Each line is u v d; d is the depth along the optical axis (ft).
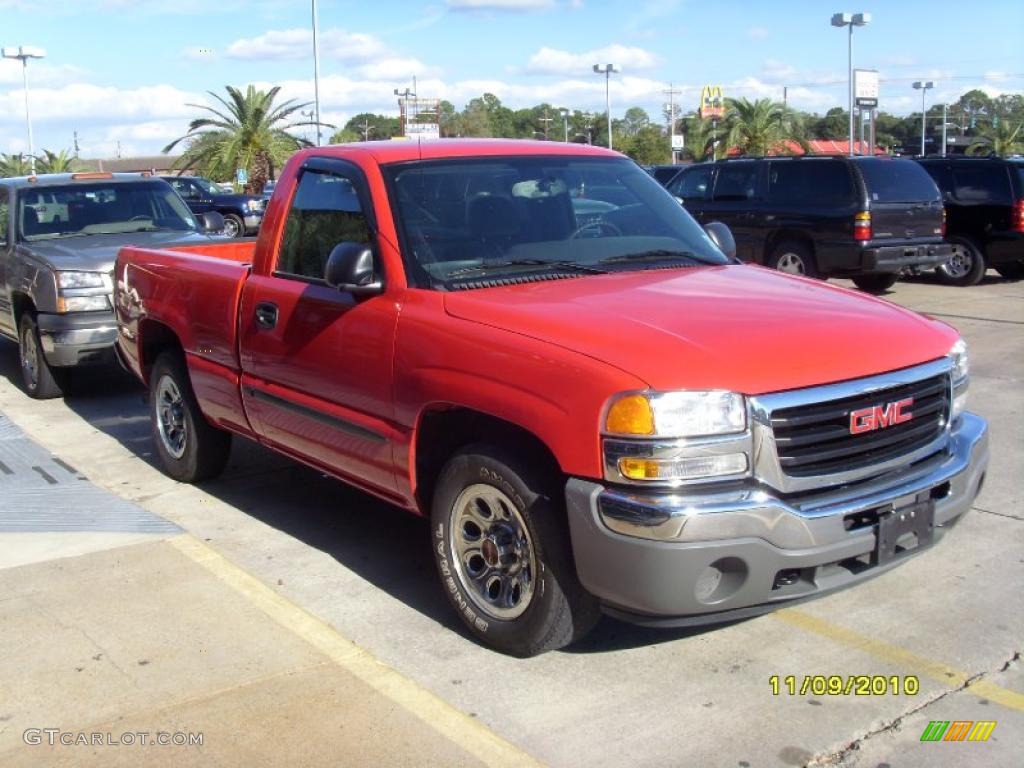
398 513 19.62
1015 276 55.21
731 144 141.18
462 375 13.23
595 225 16.70
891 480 12.64
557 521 12.59
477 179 16.25
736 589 11.75
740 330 12.54
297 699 12.41
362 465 15.51
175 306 20.22
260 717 12.01
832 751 11.35
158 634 14.19
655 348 11.98
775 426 11.69
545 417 12.18
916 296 47.65
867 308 14.14
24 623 14.57
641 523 11.43
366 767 11.02
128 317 22.47
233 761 11.16
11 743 11.55
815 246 45.52
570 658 13.58
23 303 30.73
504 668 13.35
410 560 17.22
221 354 18.74
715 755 11.29
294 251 17.15
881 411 12.44
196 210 86.99
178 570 16.47
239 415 18.70
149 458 23.81
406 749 11.34
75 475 22.38
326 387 15.83
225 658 13.47
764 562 11.65
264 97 113.50
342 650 13.66
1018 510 18.79
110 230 32.48
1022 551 16.89
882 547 12.39
